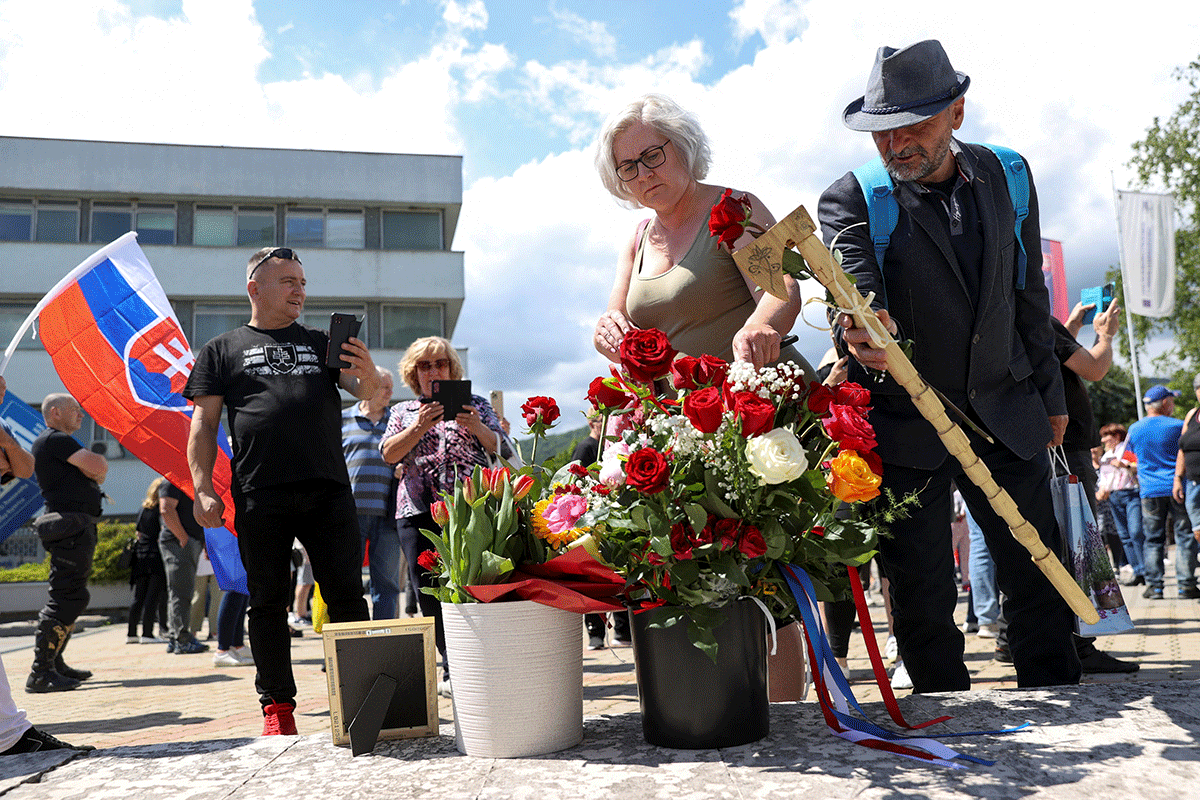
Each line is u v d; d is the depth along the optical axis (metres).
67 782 1.85
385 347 26.84
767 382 1.84
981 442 2.47
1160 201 18.28
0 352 24.80
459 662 1.85
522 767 1.72
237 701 4.96
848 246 2.39
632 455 1.69
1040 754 1.63
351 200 26.92
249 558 3.17
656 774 1.62
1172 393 8.68
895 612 2.54
